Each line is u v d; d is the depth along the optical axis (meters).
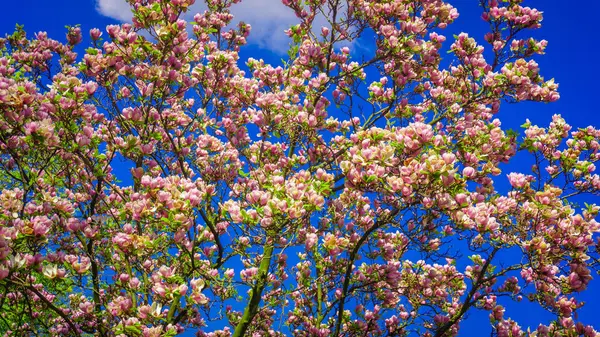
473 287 6.84
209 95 7.63
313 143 7.78
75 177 7.23
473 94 7.59
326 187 5.31
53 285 5.74
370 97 8.02
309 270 7.43
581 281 5.99
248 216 5.10
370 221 7.80
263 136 7.68
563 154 7.13
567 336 6.94
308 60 8.08
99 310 6.79
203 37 7.48
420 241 6.80
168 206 5.08
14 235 4.70
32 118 5.21
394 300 8.04
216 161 7.68
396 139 5.36
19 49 7.44
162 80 6.21
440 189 5.33
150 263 7.18
